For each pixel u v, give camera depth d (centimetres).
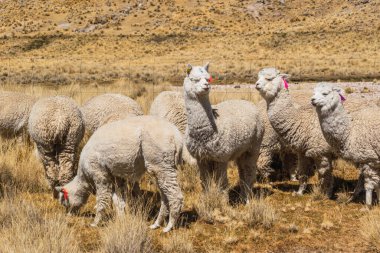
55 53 5731
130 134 633
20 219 639
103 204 668
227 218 709
